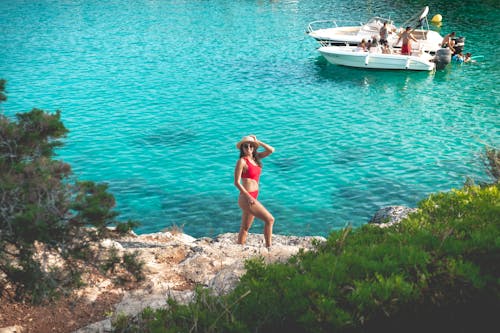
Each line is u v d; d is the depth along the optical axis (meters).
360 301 3.71
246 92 28.61
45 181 4.91
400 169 18.84
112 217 5.26
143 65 34.25
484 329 3.85
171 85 30.03
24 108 26.39
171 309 4.53
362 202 16.53
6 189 4.82
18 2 58.72
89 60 35.62
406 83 30.22
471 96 27.48
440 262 4.02
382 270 4.07
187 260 7.51
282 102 26.95
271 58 35.56
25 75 32.22
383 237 4.98
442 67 32.72
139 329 4.56
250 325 3.98
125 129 23.42
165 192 17.55
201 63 34.53
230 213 16.08
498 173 11.14
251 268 4.65
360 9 50.97
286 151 20.69
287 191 17.33
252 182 8.84
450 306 3.87
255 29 43.94
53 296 5.53
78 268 5.61
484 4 51.97
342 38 36.16
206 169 19.31
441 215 5.36
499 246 4.19
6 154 5.18
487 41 38.84
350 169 18.91
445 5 52.03
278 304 3.96
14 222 4.68
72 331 5.66
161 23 47.00
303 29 43.66
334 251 4.78
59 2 58.56
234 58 35.62
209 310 4.30
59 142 5.76
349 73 32.47
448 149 20.58
